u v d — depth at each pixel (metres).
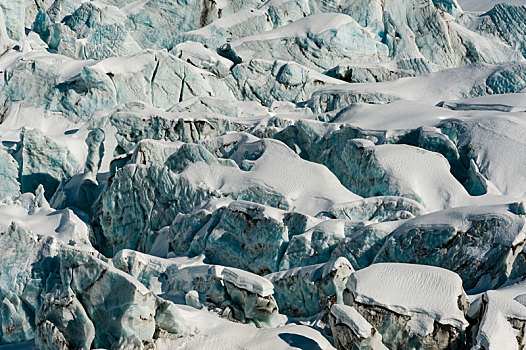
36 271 41.06
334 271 33.97
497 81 63.62
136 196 50.59
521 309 28.14
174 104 70.19
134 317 30.56
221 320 32.09
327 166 51.94
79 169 62.50
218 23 79.38
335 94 65.31
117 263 40.69
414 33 80.75
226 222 42.81
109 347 31.88
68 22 81.81
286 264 39.78
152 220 49.78
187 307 33.66
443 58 80.00
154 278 39.88
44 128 69.06
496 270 34.91
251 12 79.81
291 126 54.38
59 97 70.44
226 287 34.66
